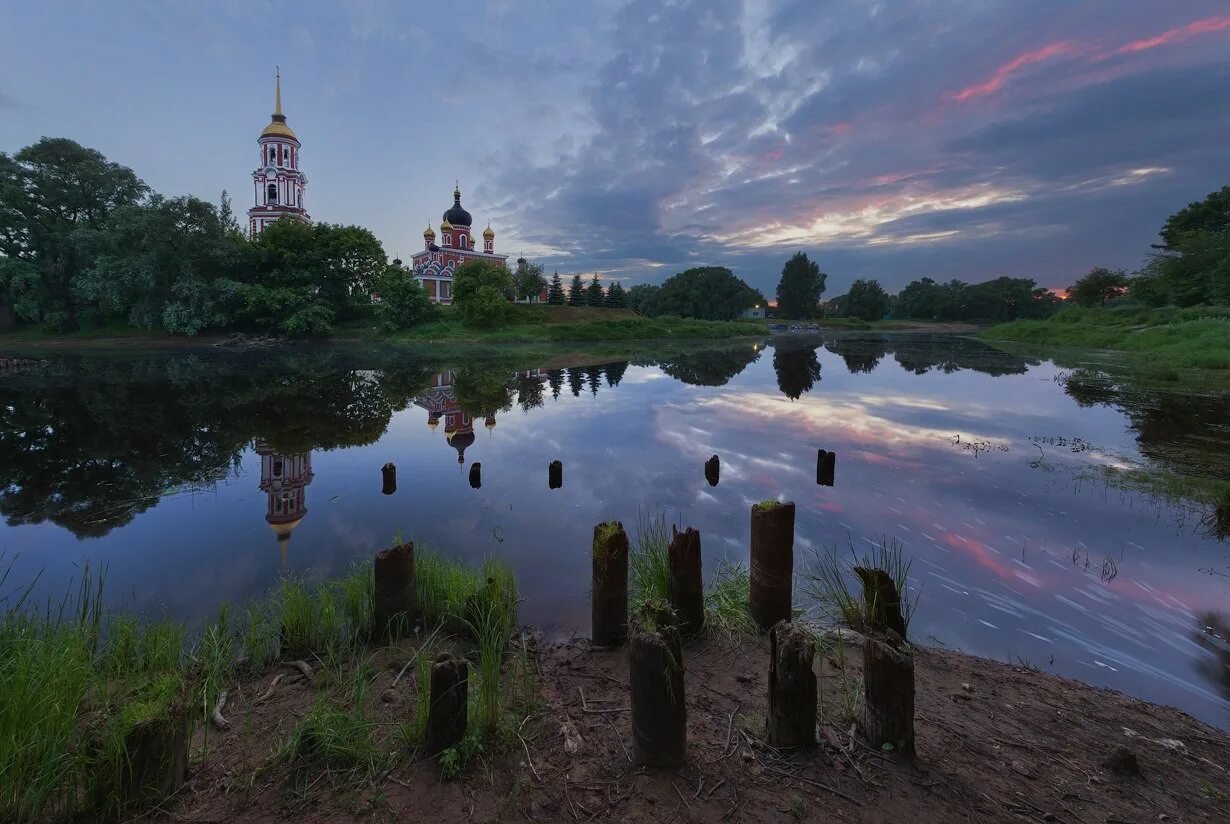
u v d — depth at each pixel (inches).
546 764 112.0
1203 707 138.3
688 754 112.3
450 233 2844.5
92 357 1373.0
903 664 108.1
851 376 925.8
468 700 125.0
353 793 104.7
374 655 157.6
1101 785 105.0
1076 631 173.9
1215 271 1433.3
